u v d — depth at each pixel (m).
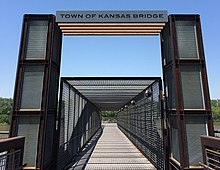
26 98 4.05
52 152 4.59
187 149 3.85
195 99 4.12
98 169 5.82
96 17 4.52
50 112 4.37
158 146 5.61
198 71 4.25
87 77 5.98
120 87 7.99
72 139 7.22
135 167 6.01
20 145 3.14
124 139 14.23
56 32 4.71
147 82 7.00
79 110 9.09
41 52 4.27
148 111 7.27
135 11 4.55
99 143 12.05
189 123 4.00
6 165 2.79
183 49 4.35
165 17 4.53
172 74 4.40
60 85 5.41
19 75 4.09
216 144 2.80
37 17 4.45
